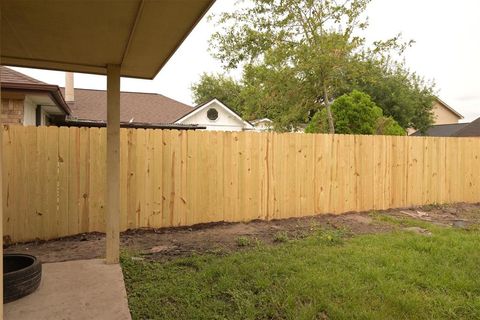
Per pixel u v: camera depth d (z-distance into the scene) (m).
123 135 5.69
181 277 3.87
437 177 8.38
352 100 10.75
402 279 3.81
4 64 4.27
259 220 6.63
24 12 2.87
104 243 5.13
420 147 8.16
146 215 5.85
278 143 6.78
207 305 3.22
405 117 23.44
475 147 8.86
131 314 3.04
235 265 4.19
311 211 7.07
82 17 2.97
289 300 3.28
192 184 6.13
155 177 5.89
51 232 5.27
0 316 2.02
